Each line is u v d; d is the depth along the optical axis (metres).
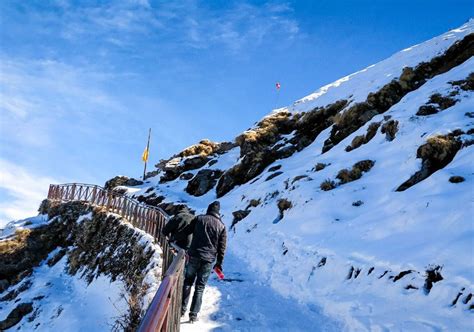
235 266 11.35
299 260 9.87
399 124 14.12
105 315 11.90
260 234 13.42
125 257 14.59
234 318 6.70
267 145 24.80
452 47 20.09
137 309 7.88
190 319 6.18
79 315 13.26
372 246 8.36
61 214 25.12
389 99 19.05
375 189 11.48
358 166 13.41
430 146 10.96
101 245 18.41
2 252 21.44
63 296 16.59
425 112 14.10
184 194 27.05
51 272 20.25
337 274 8.28
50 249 22.70
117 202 20.45
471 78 14.70
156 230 13.23
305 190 13.66
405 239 7.89
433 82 16.88
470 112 12.30
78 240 21.16
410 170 10.97
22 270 20.86
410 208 8.88
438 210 8.13
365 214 10.23
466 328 5.15
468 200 7.78
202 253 6.18
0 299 18.72
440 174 9.53
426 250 7.03
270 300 8.10
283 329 6.36
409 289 6.52
